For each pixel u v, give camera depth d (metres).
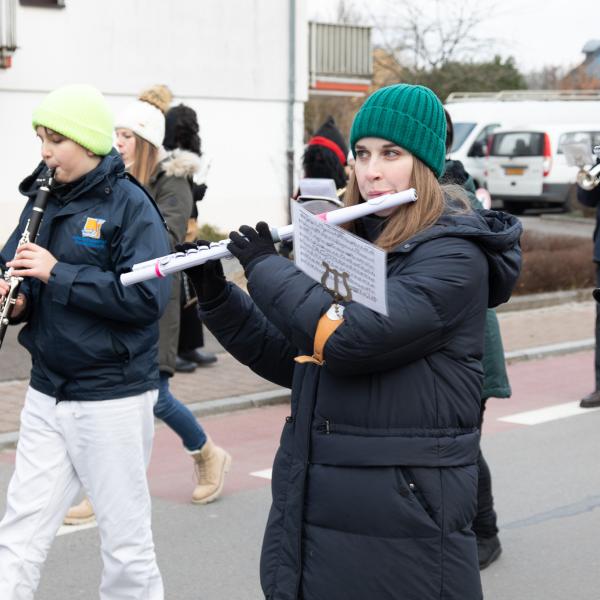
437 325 2.66
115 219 3.81
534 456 7.13
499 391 4.78
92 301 3.71
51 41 16.16
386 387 2.71
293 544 2.80
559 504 6.18
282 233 2.81
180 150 6.31
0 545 3.80
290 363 3.12
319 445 2.78
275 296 2.69
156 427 7.64
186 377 9.03
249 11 18.39
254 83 18.64
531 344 11.00
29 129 16.06
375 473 2.72
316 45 20.62
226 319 3.07
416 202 2.79
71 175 3.85
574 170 25.17
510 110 28.27
